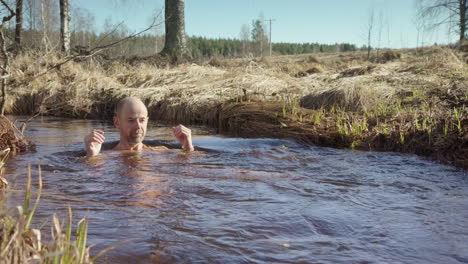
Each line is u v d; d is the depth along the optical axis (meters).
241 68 12.59
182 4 16.59
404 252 2.02
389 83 8.02
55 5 20.20
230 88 9.44
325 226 2.36
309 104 7.64
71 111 10.01
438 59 9.77
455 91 6.71
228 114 7.40
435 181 3.52
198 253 1.96
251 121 6.73
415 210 2.69
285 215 2.54
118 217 2.42
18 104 10.48
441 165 4.22
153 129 7.31
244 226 2.33
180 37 16.75
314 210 2.65
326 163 4.27
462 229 2.35
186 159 4.32
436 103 6.32
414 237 2.22
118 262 1.85
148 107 9.39
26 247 1.41
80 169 3.76
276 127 6.23
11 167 3.85
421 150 4.85
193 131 7.14
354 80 8.44
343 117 6.33
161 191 3.03
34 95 10.59
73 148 5.03
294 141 5.68
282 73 11.59
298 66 13.65
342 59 18.84
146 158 4.34
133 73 12.68
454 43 16.38
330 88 7.87
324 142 5.61
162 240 2.10
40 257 1.37
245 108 7.32
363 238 2.20
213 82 10.51
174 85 10.59
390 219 2.51
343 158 4.57
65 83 11.40
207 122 8.15
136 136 4.80
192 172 3.69
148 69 12.98
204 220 2.42
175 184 3.23
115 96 10.00
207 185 3.21
